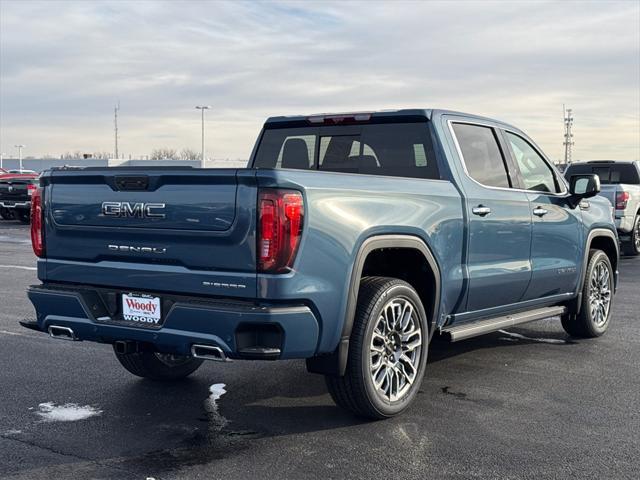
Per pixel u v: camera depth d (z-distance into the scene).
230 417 5.08
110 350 7.12
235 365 6.56
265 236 4.18
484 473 4.11
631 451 4.46
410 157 5.88
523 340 7.66
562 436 4.71
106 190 4.74
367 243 4.71
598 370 6.41
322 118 6.31
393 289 4.90
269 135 6.72
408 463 4.24
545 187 6.97
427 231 5.21
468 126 6.12
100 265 4.81
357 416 5.03
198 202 4.36
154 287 4.57
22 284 11.35
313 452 4.41
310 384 5.93
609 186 15.98
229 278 4.28
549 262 6.73
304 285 4.29
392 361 5.02
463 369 6.42
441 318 5.55
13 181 26.23
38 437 4.68
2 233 22.25
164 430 4.81
